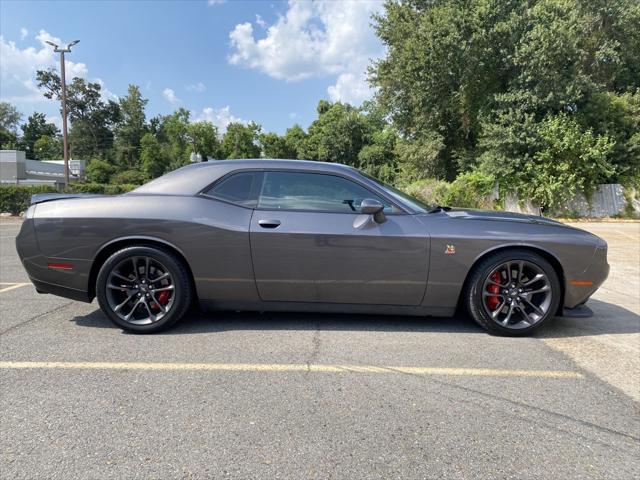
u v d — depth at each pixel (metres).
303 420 2.37
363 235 3.59
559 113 17.45
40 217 3.72
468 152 21.22
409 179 24.23
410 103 22.34
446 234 3.61
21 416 2.39
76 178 52.50
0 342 3.49
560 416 2.45
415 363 3.14
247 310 3.82
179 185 3.82
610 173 17.11
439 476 1.93
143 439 2.19
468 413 2.47
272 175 3.82
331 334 3.72
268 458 2.04
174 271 3.65
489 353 3.35
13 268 6.73
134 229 3.63
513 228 3.69
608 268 3.71
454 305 3.73
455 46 18.45
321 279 3.65
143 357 3.20
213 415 2.42
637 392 2.75
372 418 2.40
